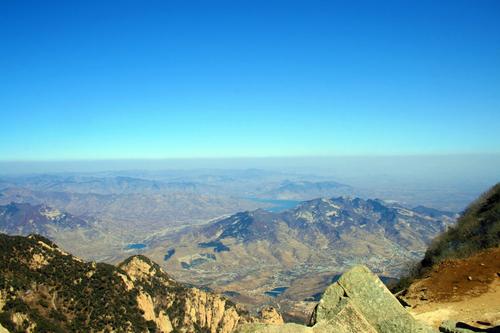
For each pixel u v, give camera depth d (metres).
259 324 15.41
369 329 15.59
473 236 36.12
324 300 17.36
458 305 26.31
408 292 31.27
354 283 17.61
